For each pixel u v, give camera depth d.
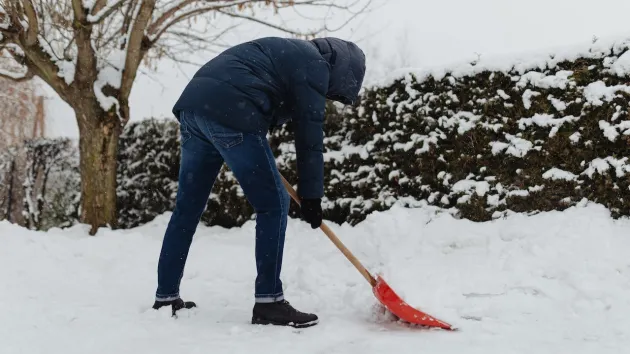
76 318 2.68
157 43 7.66
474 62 4.60
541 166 4.17
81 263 4.38
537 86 4.23
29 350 2.16
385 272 3.12
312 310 2.99
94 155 6.48
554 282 3.12
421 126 4.88
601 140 3.91
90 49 6.27
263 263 2.62
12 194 10.45
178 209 2.85
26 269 3.92
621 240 3.49
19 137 13.51
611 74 3.90
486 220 4.34
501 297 3.00
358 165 5.32
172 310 2.81
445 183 4.63
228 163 2.64
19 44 6.21
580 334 2.40
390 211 4.61
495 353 2.14
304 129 2.61
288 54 2.67
